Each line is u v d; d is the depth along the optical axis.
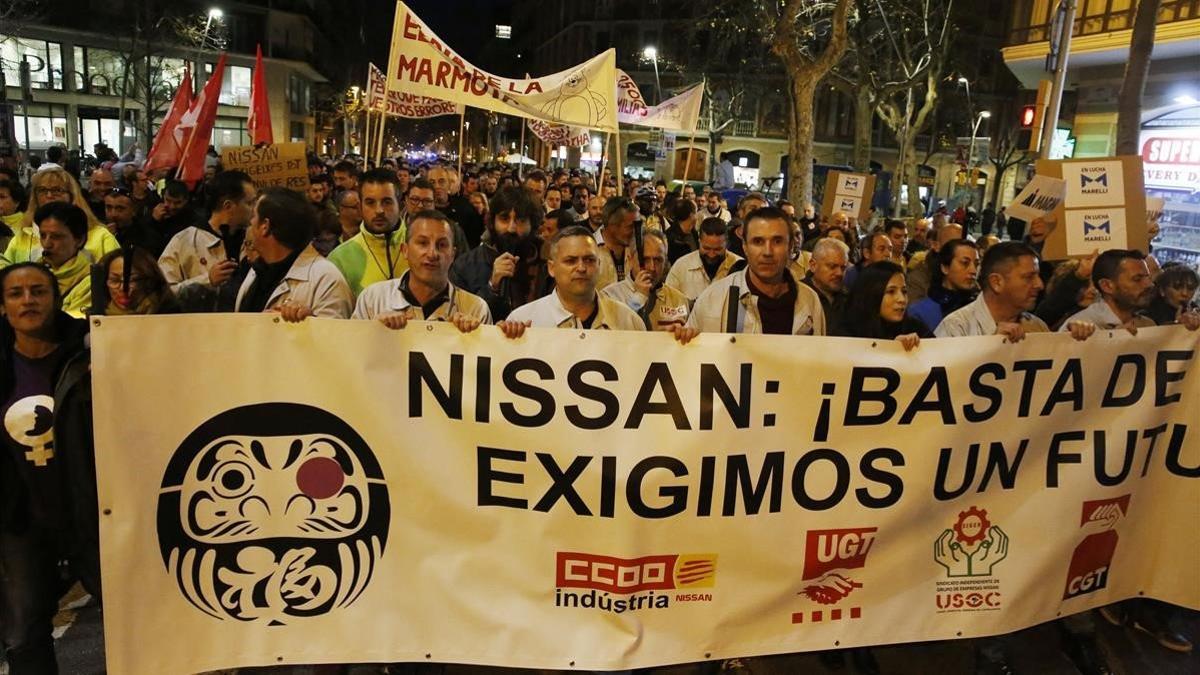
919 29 26.19
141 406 2.73
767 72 42.66
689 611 3.09
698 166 25.22
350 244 4.66
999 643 3.49
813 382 3.10
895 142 51.66
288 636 2.94
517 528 3.00
